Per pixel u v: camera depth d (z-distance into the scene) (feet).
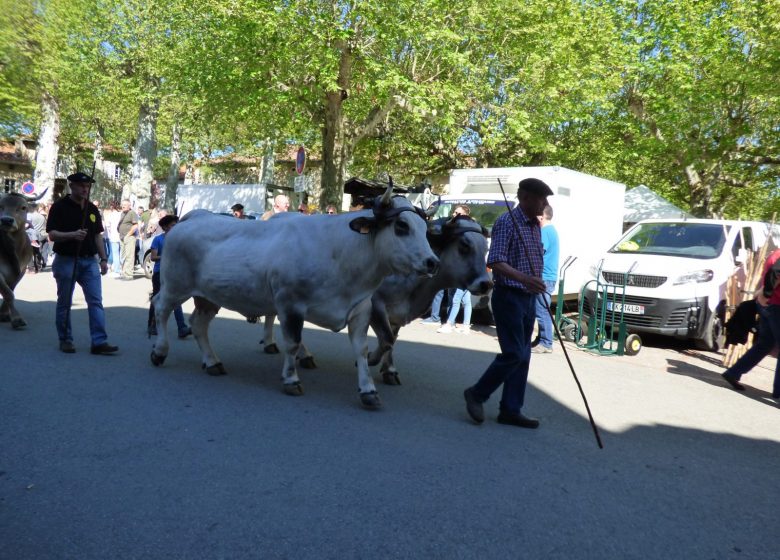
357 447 15.15
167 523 10.82
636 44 72.23
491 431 17.29
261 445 14.87
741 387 25.45
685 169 74.95
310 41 51.78
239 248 20.08
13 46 60.44
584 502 12.93
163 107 95.71
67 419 15.79
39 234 51.08
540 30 65.72
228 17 52.75
